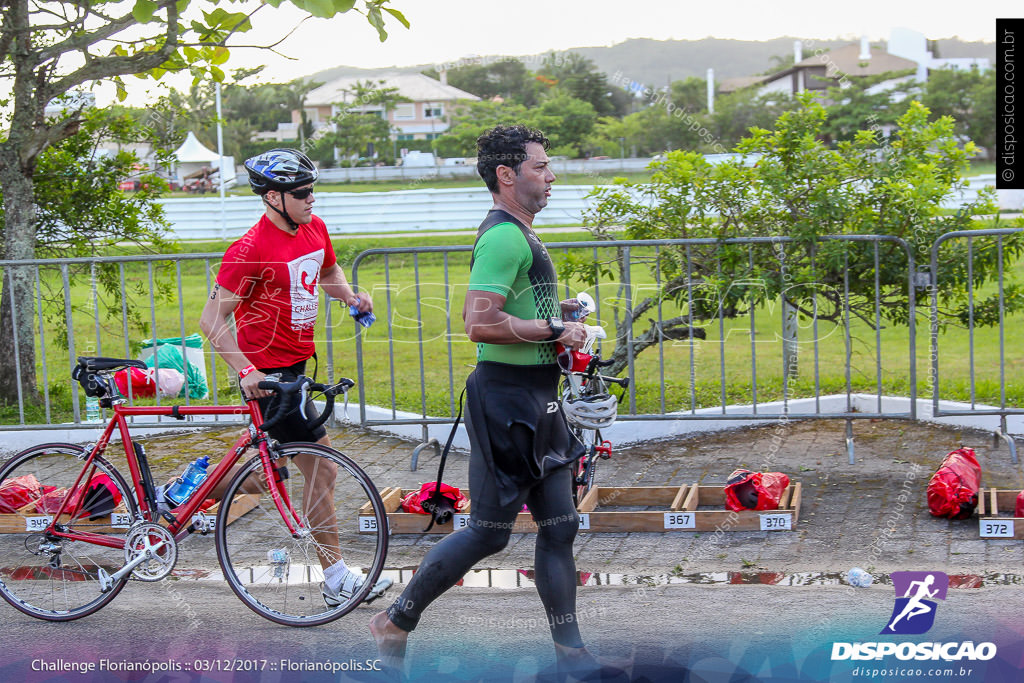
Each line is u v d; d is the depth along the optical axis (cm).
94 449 378
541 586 307
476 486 303
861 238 532
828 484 498
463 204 1683
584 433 457
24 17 623
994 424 582
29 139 670
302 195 348
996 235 545
